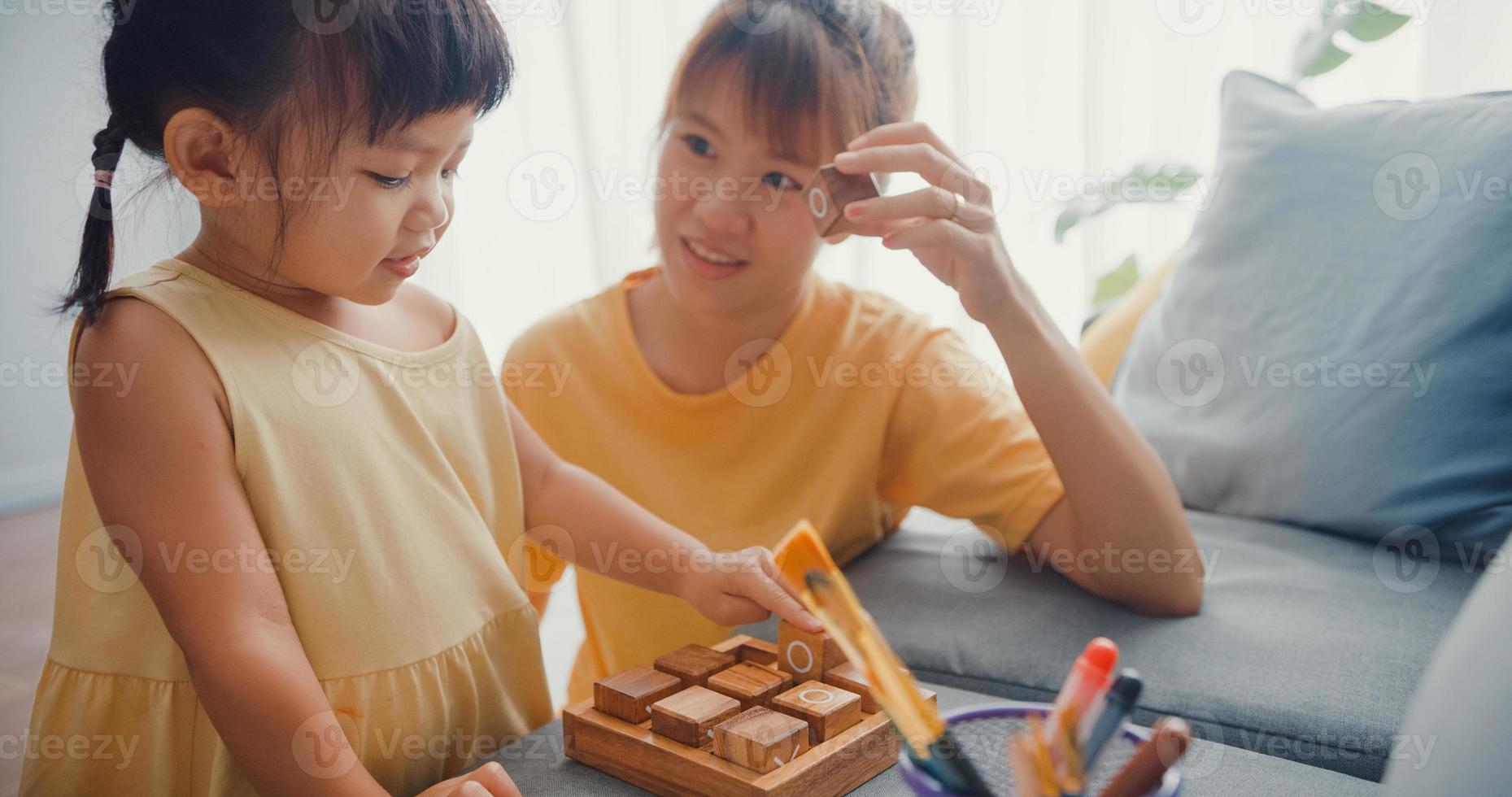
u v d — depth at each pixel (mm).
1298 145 960
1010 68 1411
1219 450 942
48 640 1461
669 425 967
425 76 544
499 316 1765
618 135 1621
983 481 879
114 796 615
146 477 534
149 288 557
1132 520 766
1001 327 764
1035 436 890
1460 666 387
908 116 986
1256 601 787
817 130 841
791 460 945
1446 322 835
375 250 574
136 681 603
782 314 953
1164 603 770
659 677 596
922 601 837
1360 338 879
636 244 1627
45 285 1958
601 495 766
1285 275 934
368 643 599
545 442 998
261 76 528
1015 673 731
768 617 685
